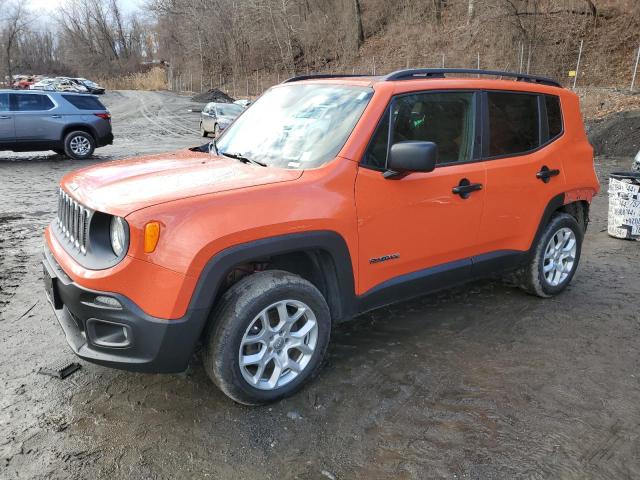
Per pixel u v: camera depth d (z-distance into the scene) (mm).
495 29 30484
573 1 28688
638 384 3328
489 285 5008
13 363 3510
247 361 2908
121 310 2631
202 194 2791
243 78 58375
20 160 14297
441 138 3672
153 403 3072
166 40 74688
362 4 47938
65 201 3236
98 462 2600
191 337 2699
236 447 2717
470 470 2572
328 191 3084
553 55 28078
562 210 4789
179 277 2617
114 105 42344
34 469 2547
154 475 2521
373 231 3283
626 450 2717
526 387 3277
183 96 53406
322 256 3199
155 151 16625
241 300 2820
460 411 3031
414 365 3525
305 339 3145
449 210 3658
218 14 61531
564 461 2635
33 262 5695
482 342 3861
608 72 26109
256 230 2787
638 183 6504
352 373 3414
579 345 3836
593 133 15273
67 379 3320
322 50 50312
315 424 2906
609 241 6707
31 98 13586
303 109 3717
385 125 3367
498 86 4051
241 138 3922
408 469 2578
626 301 4656
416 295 3723
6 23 64062
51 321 4184
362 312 3441
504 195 3994
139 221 2586
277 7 51375
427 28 39625
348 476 2533
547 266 4555
